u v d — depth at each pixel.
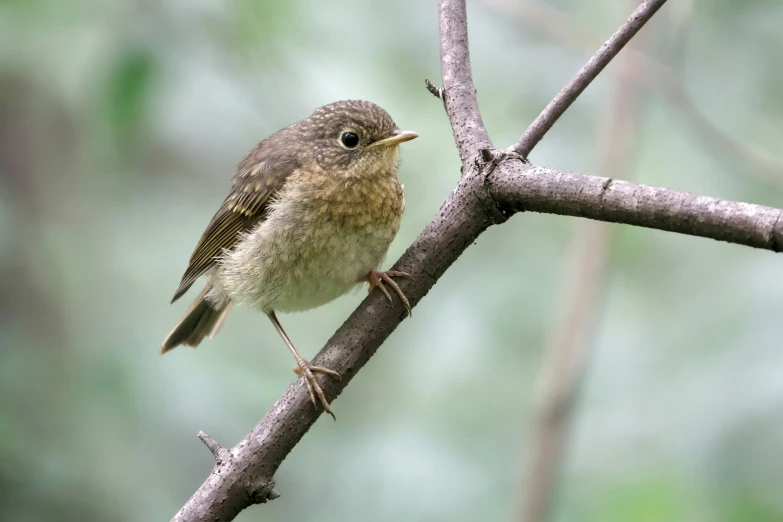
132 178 13.91
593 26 12.52
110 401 10.82
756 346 9.49
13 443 10.22
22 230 12.64
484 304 11.22
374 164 8.37
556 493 9.65
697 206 4.91
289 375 12.32
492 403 11.16
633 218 5.18
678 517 9.19
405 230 11.26
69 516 10.47
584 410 10.51
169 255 13.62
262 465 6.34
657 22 11.75
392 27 11.75
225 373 11.30
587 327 10.05
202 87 10.97
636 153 11.02
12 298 12.16
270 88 11.40
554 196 5.57
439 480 10.82
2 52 10.30
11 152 13.40
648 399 10.30
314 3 11.13
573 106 12.04
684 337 10.30
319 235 8.35
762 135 11.28
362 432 11.95
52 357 11.56
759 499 9.01
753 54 11.16
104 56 10.20
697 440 9.41
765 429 9.18
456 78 6.74
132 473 11.00
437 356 11.23
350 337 6.61
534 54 12.08
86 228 13.66
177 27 10.45
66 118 13.57
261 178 8.79
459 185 6.50
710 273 11.23
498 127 11.59
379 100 11.59
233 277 8.87
